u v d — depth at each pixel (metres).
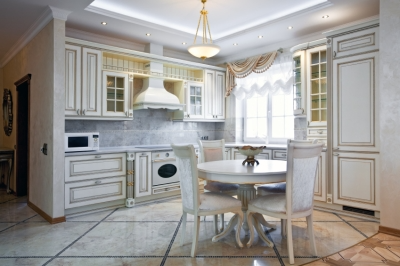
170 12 3.84
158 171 4.26
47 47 3.40
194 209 2.46
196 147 5.00
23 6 3.15
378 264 2.26
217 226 2.95
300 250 2.52
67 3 3.10
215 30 4.54
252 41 4.69
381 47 2.93
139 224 3.25
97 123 4.34
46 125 3.44
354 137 3.40
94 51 3.89
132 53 4.30
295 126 4.46
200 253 2.47
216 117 5.53
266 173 2.48
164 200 4.34
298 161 2.28
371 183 3.27
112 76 4.09
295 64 4.24
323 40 3.82
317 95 3.96
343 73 3.50
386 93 2.90
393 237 2.81
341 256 2.40
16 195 4.62
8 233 2.96
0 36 4.08
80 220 3.39
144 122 4.88
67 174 3.42
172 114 5.26
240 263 2.28
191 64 5.07
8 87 5.21
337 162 3.56
